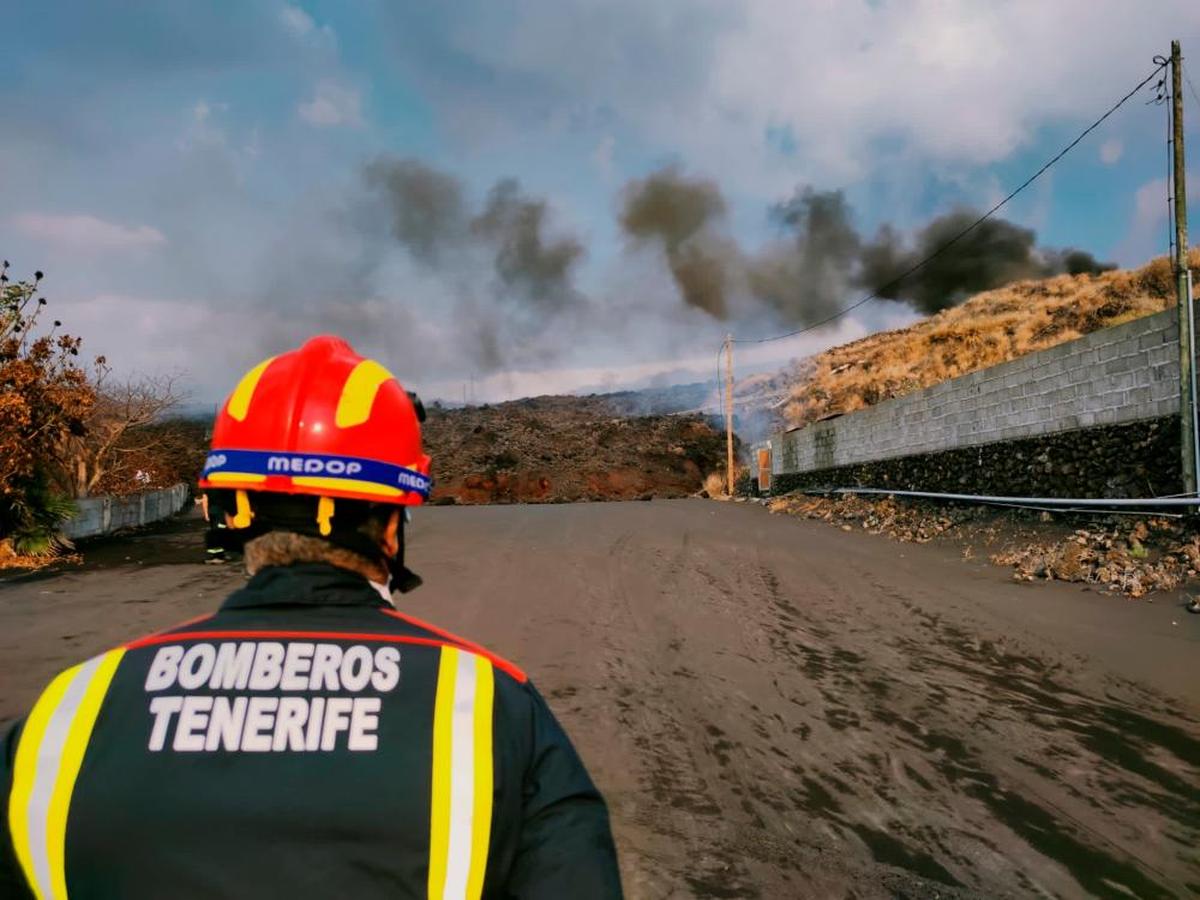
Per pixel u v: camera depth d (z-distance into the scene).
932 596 10.02
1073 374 13.48
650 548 14.38
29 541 13.18
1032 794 4.82
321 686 1.10
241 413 1.29
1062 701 6.35
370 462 1.26
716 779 5.04
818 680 6.99
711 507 25.75
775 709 6.28
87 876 0.99
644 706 6.33
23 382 13.30
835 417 26.94
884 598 10.07
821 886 3.83
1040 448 14.39
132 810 1.00
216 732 1.06
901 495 19.20
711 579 11.41
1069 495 13.47
